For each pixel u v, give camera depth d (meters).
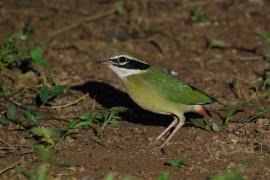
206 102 12.92
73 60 17.00
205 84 15.77
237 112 14.22
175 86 12.75
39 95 14.38
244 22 19.56
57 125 13.54
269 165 11.73
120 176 11.20
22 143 12.55
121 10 19.84
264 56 17.27
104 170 11.45
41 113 14.14
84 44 17.73
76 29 18.88
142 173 11.34
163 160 11.96
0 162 11.73
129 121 13.93
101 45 17.83
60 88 14.25
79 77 15.93
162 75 12.84
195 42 18.34
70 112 14.29
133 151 12.37
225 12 20.23
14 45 15.83
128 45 17.98
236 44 18.23
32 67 15.95
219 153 12.26
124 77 12.86
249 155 12.18
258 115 13.67
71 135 12.98
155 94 12.68
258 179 11.13
